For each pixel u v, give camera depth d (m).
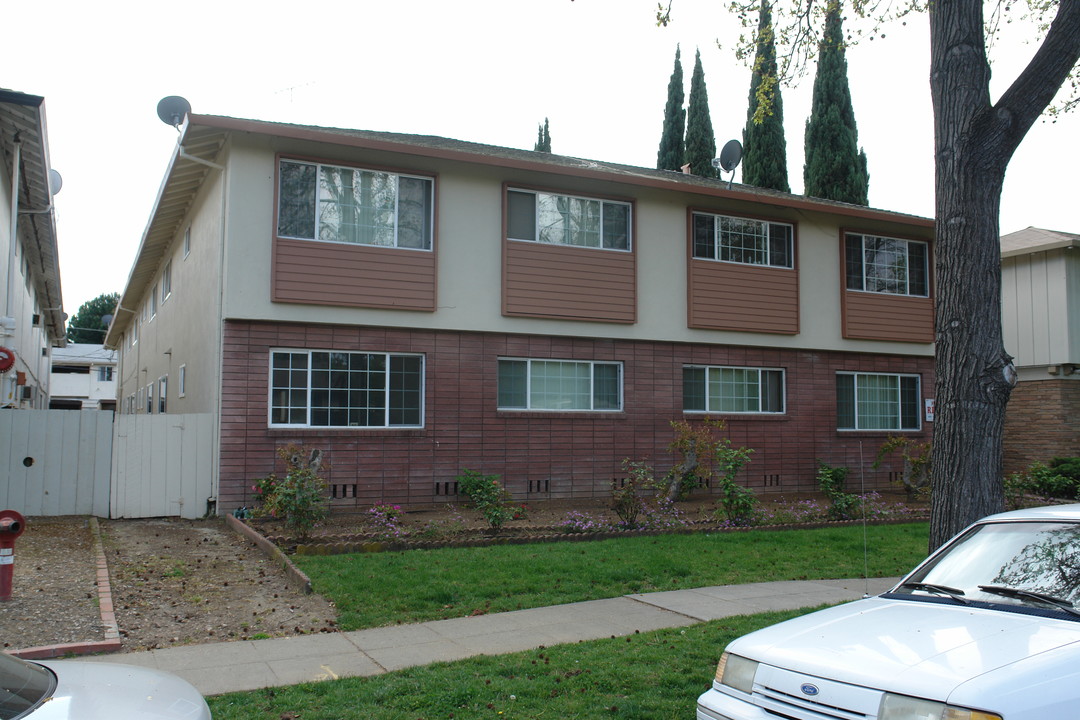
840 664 3.89
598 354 16.31
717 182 20.67
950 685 3.51
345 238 14.31
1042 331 20.98
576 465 15.91
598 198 16.44
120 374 37.84
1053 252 20.86
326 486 12.80
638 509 12.99
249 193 13.63
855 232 19.14
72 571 9.25
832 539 12.46
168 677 3.95
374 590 8.68
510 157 15.92
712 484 17.17
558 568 9.85
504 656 6.62
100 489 13.36
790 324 18.09
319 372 14.12
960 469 7.52
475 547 11.16
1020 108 7.66
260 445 13.54
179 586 8.88
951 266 7.76
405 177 14.85
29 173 16.88
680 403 17.02
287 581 9.19
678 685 5.91
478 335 15.29
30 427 13.16
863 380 19.38
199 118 12.76
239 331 13.53
